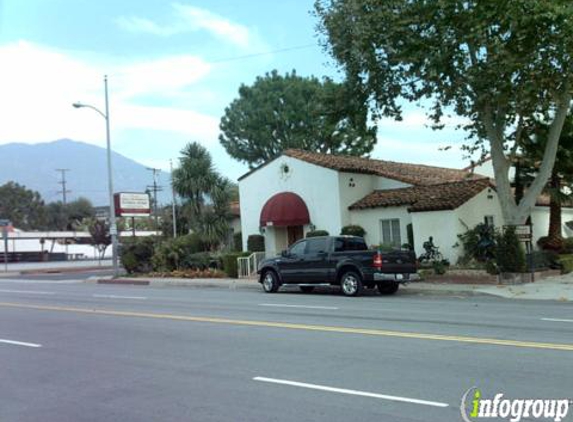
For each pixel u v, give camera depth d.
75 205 120.94
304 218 30.34
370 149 48.88
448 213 25.92
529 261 22.08
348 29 22.03
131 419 6.37
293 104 49.56
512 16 18.58
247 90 52.09
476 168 41.34
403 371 7.96
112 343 11.11
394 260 19.33
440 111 23.30
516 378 7.42
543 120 25.48
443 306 15.63
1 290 27.14
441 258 25.81
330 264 19.95
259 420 6.11
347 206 29.94
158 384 7.82
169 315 14.98
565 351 8.98
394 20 20.81
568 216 38.66
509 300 17.28
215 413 6.43
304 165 30.86
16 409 6.95
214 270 30.19
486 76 20.08
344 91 23.78
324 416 6.16
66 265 58.81
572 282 20.94
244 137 51.47
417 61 20.86
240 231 36.44
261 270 22.00
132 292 23.47
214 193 35.03
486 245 24.14
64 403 7.12
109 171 32.59
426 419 5.96
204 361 9.12
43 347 11.01
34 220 115.12
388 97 23.27
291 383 7.54
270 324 12.73
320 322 12.81
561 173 27.73
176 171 35.50
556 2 18.02
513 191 33.69
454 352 9.09
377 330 11.43
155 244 34.22
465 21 19.88
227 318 14.01
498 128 22.72
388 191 30.44
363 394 6.91
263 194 32.75
